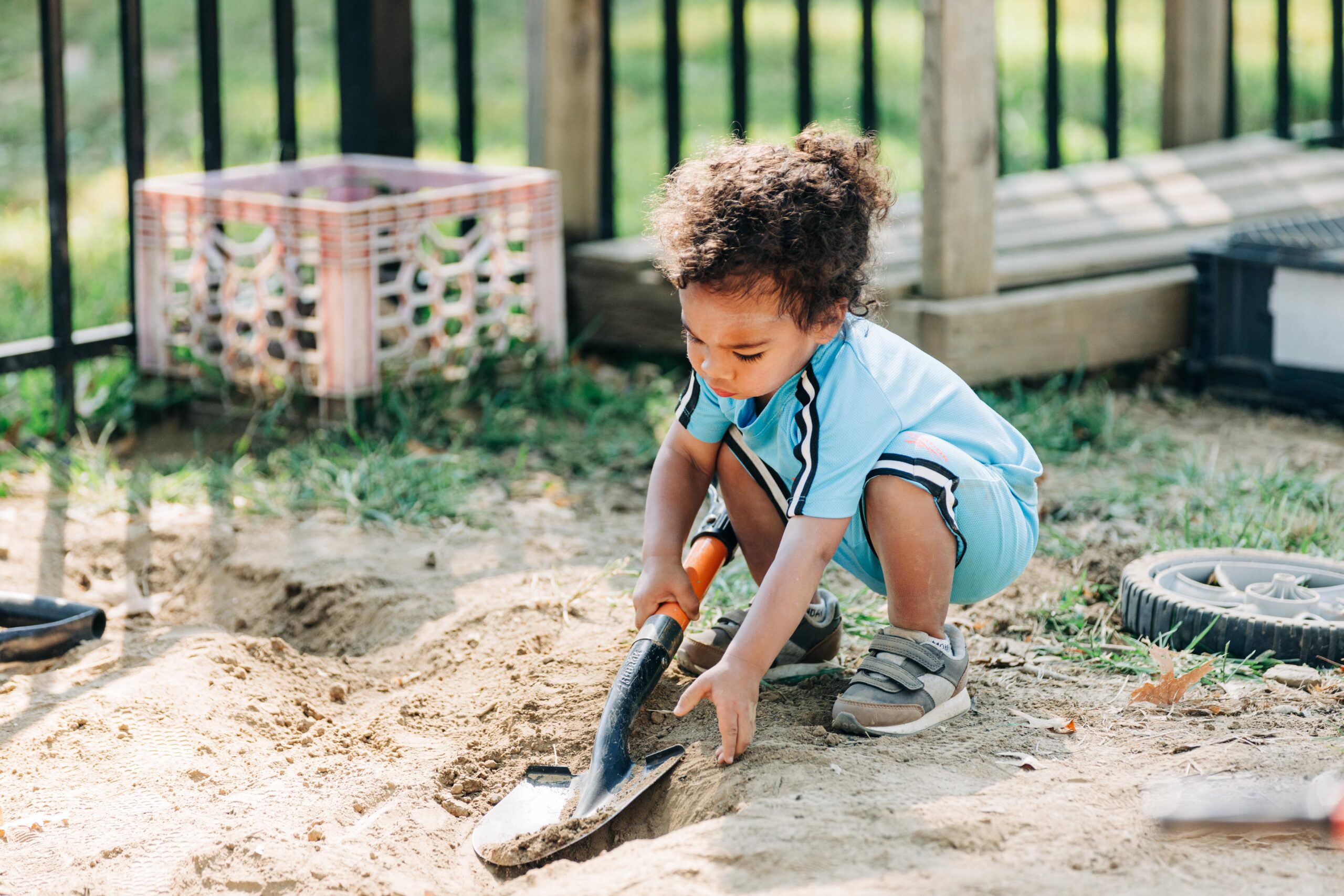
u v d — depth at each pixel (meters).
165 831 2.43
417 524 4.08
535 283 5.29
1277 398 5.24
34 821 2.46
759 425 2.58
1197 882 2.02
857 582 3.63
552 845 2.38
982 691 2.85
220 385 4.95
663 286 5.62
